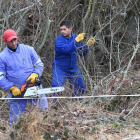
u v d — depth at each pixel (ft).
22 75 29.09
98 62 48.78
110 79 37.22
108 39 52.47
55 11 47.78
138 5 55.26
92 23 49.39
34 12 42.24
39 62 30.50
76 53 36.52
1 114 34.58
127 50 51.37
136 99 34.01
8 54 28.60
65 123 24.90
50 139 24.58
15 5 43.57
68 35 36.09
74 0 50.19
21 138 24.26
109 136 26.04
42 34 44.96
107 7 50.31
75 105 32.07
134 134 26.43
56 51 36.99
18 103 29.81
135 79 32.91
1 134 25.70
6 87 28.63
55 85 37.06
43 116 25.90
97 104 32.73
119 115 30.14
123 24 53.06
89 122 28.25
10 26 43.73
